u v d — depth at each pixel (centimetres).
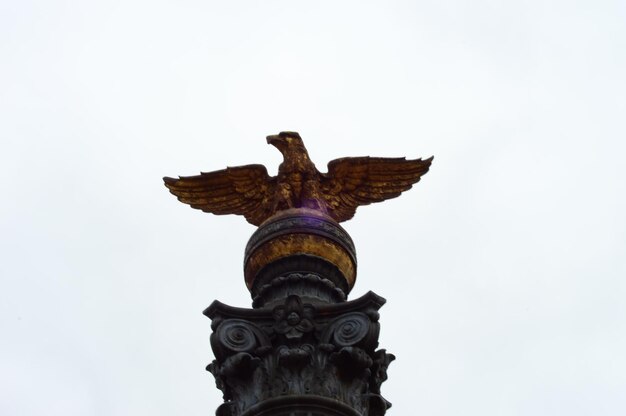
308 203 2759
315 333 2328
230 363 2306
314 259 2542
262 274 2561
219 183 3041
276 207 2758
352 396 2284
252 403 2264
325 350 2302
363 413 2288
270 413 2234
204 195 3045
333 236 2588
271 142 2894
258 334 2338
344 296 2545
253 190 3030
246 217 3002
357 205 3005
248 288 2603
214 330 2366
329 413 2234
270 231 2584
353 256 2620
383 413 2347
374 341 2325
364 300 2361
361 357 2289
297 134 2906
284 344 2308
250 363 2298
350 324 2328
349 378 2300
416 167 3052
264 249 2567
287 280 2506
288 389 2252
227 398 2358
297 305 2339
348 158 3023
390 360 2455
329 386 2266
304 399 2233
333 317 2358
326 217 2636
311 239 2559
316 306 2369
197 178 3056
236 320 2361
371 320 2341
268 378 2281
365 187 3023
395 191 3025
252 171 3041
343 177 3017
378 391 2373
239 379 2316
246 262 2609
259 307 2517
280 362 2280
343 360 2289
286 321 2325
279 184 2805
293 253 2542
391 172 3038
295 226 2580
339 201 2988
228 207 3023
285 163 2845
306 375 2273
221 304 2392
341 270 2569
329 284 2509
